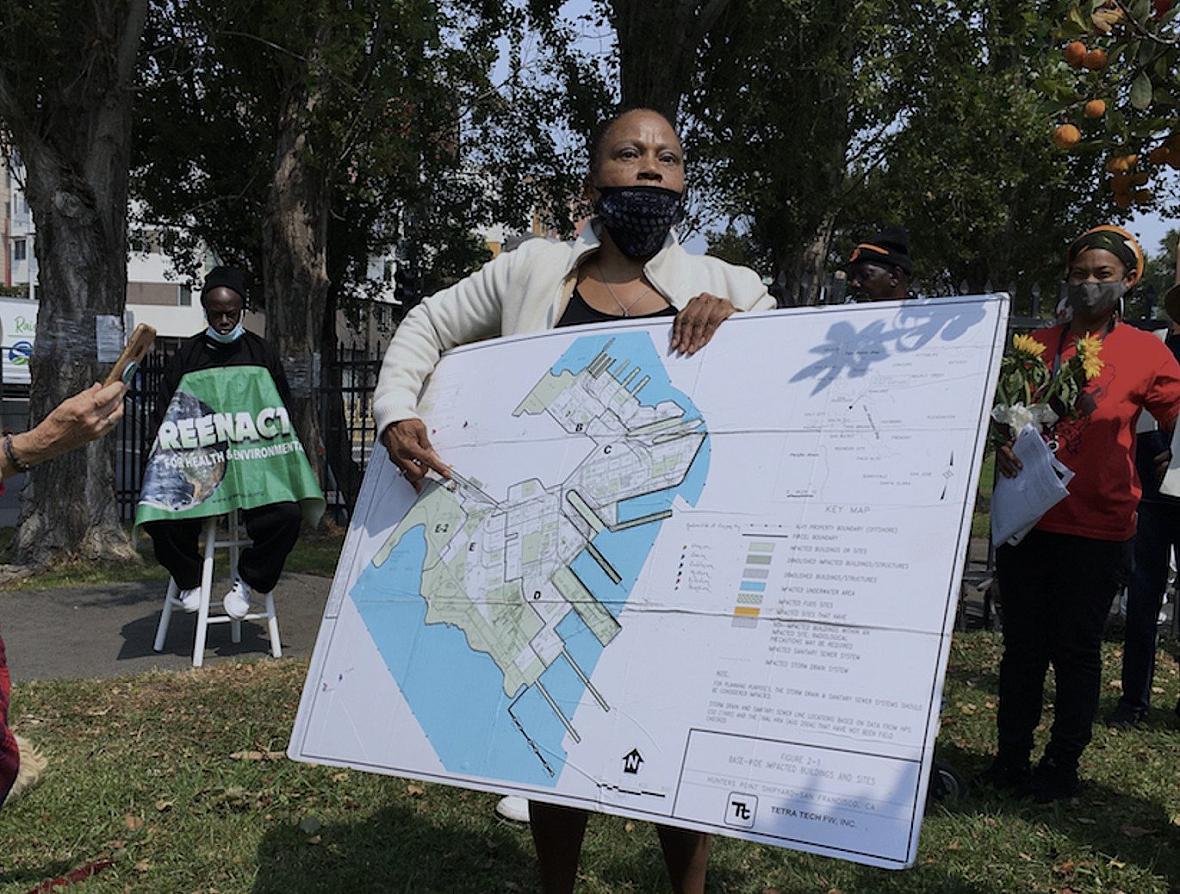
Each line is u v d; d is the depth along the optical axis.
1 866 3.42
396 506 2.70
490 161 20.02
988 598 7.47
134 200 20.14
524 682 2.29
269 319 12.95
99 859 3.47
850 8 13.13
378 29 11.55
